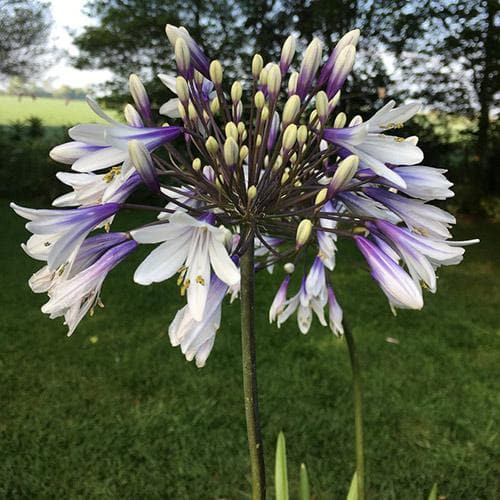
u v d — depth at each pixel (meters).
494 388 4.41
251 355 1.52
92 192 1.44
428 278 1.38
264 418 3.95
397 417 3.96
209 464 3.50
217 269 1.27
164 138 1.37
